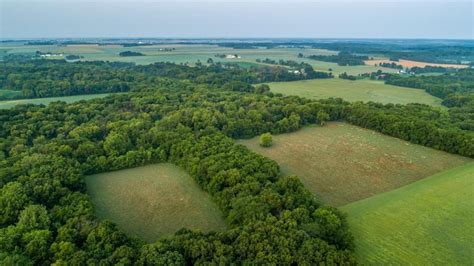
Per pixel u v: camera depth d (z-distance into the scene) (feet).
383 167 283.18
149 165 279.49
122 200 226.38
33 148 265.13
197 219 204.85
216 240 152.56
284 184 203.82
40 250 154.40
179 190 238.48
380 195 229.04
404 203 209.87
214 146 269.64
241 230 160.45
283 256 141.49
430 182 243.81
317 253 141.79
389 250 165.58
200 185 240.32
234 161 237.66
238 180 213.25
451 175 253.44
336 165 286.46
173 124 328.70
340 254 142.00
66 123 323.78
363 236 176.04
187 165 261.03
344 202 227.40
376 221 189.88
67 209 186.70
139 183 248.93
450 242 172.35
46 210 184.55
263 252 143.13
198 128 329.11
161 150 284.20
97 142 294.87
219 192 213.87
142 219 205.67
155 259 143.33
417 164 288.51
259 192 200.44
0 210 181.37
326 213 174.40
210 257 145.59
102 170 265.95
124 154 281.13
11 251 153.58
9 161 238.89
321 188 247.29
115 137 286.25
